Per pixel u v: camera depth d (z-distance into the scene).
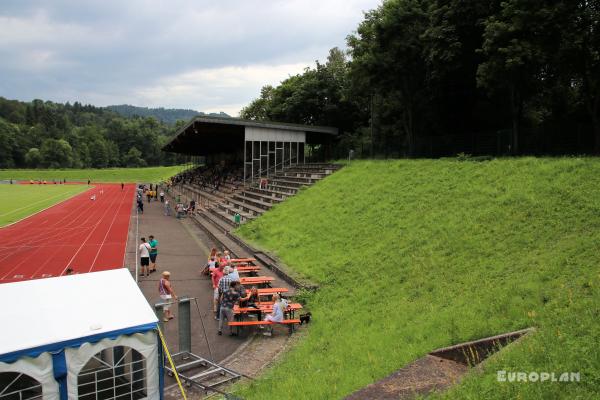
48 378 8.41
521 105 28.28
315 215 25.47
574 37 20.22
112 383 9.30
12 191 74.44
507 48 21.25
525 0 20.20
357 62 33.12
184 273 21.73
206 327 14.53
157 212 46.50
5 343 8.23
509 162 20.28
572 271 10.22
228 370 11.00
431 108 35.19
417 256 15.34
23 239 31.16
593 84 22.50
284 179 38.34
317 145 58.09
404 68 31.81
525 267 11.49
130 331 9.21
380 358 9.33
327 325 12.99
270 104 63.19
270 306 14.45
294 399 8.41
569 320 7.77
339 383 8.67
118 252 26.75
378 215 21.17
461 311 10.28
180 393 10.30
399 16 29.97
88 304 10.07
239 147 67.75
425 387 7.05
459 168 22.47
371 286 14.77
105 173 123.25
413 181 23.41
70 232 34.03
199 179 67.50
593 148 22.50
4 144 145.50
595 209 13.12
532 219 14.23
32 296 10.32
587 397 5.46
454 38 26.02
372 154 41.12
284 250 22.20
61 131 176.75
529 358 6.69
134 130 182.25
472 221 15.98
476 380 6.52
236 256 23.25
